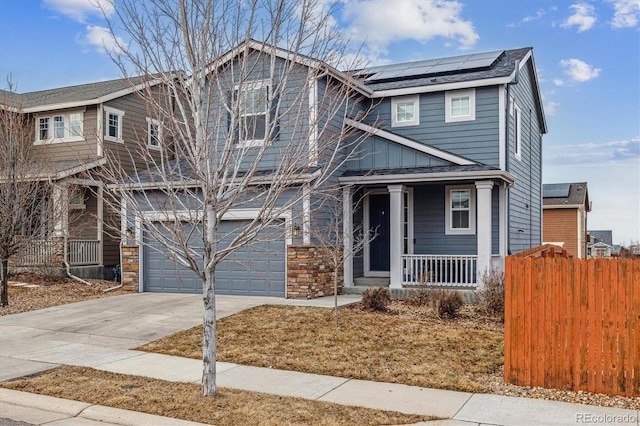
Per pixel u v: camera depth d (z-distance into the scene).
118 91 19.95
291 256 13.91
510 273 7.36
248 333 10.06
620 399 6.66
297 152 7.28
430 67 18.14
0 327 11.14
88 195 19.47
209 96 6.93
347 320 10.90
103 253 19.73
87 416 6.41
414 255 14.75
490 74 15.91
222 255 6.82
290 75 9.84
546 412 6.26
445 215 16.09
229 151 6.88
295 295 13.85
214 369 6.94
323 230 13.11
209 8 6.98
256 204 13.99
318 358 8.57
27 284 16.58
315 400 6.76
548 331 7.12
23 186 14.16
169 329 10.62
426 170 14.52
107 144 19.61
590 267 6.92
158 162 21.19
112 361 8.62
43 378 7.71
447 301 11.45
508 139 16.06
